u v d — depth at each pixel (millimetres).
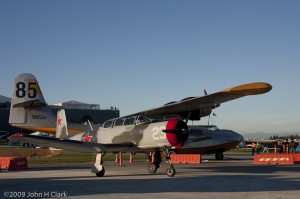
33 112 23031
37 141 12469
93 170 13273
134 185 10148
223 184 10305
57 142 12523
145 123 13969
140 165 19812
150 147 13594
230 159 26484
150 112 21016
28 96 23109
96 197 7844
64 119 20250
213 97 19016
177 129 12875
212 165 19562
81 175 13594
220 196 7945
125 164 20766
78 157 28203
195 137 23016
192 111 21594
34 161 23031
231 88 17438
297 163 20625
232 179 11750
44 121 23094
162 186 9875
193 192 8617
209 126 24266
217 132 23953
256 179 11688
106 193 8477
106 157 28797
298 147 34719
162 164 20688
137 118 14328
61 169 16688
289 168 16812
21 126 22781
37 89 23328
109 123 15422
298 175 13062
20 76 23172
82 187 9695
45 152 36688
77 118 68500
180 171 15414
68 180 11703
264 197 7801
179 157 21922
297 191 8758
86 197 7852
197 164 20578
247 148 58969
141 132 13711
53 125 23172
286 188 9328
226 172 14695
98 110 70375
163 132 12961
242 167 17656
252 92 17844
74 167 18047
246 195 8094
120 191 8836
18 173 14484
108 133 14984
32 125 22906
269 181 11031
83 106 83688
